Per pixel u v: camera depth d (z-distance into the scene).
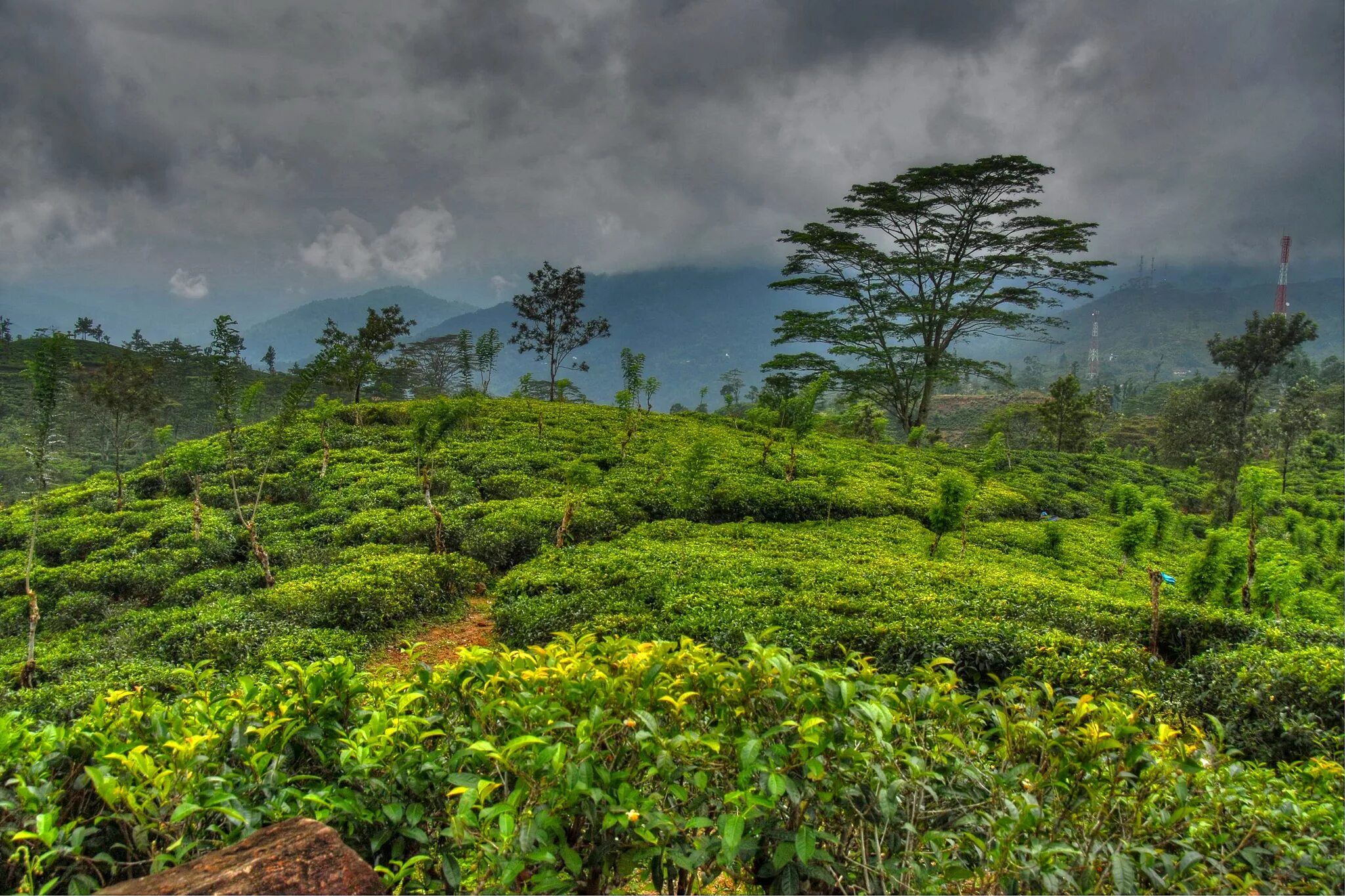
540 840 2.49
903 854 2.74
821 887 2.84
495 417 31.45
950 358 44.25
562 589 11.91
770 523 20.33
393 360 54.06
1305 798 3.91
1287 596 13.36
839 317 45.75
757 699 2.98
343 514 17.53
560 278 41.88
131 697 3.66
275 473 22.61
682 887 2.83
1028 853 2.67
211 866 2.21
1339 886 3.01
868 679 3.29
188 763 2.83
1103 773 3.02
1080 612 9.95
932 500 23.95
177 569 14.33
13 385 77.31
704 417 38.97
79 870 2.82
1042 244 41.03
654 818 2.52
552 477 22.05
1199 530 32.16
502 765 2.64
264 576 13.27
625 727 2.93
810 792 2.60
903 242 45.22
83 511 19.61
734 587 11.18
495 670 3.30
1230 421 46.38
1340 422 62.19
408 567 12.80
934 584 11.88
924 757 3.09
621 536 16.91
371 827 2.98
